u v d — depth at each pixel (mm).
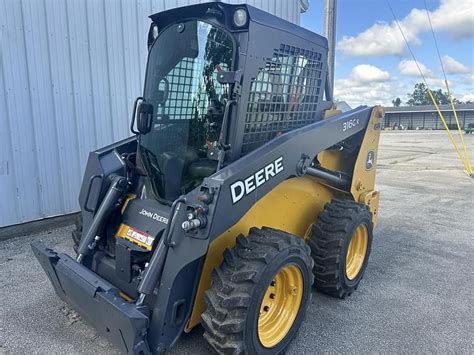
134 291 2410
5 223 4695
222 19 2441
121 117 5586
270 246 2326
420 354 2617
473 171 11039
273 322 2529
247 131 2541
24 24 4582
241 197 2223
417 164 12859
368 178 3783
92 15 5129
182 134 2670
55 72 4895
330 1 6434
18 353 2543
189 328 2385
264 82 2586
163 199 2750
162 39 2781
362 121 3494
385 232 5340
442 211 6508
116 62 5430
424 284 3693
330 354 2600
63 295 2592
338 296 3322
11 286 3473
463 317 3096
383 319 3047
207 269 2375
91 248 2777
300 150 2678
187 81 2641
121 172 2961
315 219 3428
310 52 2980
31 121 4773
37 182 4906
